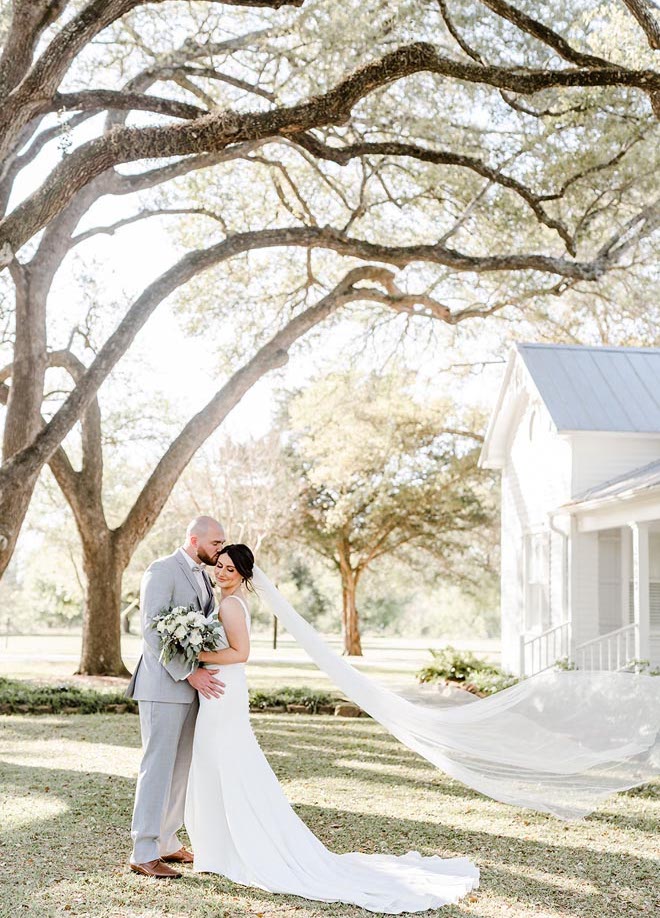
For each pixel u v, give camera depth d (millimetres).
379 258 15516
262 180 20266
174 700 5832
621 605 18219
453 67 9898
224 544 6293
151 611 5949
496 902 5254
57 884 5414
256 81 15336
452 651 18734
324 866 5688
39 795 7867
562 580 18203
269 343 18562
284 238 15320
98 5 8641
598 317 22703
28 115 8883
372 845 6445
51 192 8945
